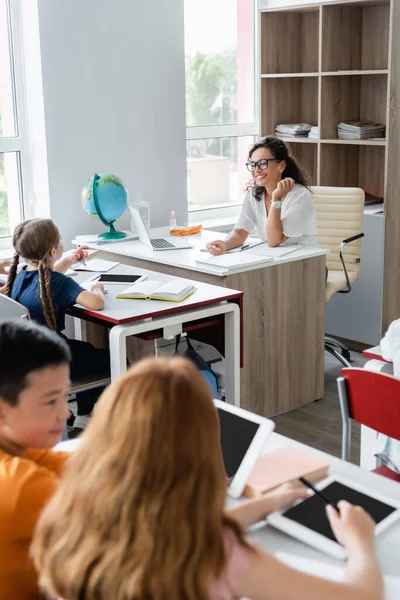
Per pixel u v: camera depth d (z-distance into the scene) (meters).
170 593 0.89
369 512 1.44
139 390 0.92
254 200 4.12
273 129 5.18
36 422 1.22
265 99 5.10
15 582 1.15
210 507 0.92
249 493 1.54
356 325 4.70
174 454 0.90
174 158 4.76
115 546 0.90
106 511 0.91
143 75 4.52
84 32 4.23
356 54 4.88
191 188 5.16
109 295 3.25
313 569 1.29
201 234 4.36
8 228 4.41
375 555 1.22
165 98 4.64
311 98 5.24
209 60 5.14
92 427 0.95
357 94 4.96
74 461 0.96
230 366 3.32
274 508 1.45
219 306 3.21
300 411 3.89
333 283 4.22
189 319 3.11
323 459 1.71
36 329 1.24
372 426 2.08
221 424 1.65
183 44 4.66
